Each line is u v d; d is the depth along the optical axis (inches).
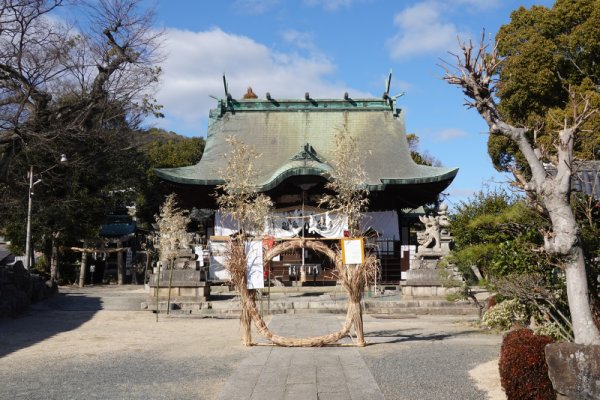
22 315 697.0
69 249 1390.3
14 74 1015.0
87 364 382.0
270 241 569.6
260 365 367.9
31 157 1214.3
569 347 246.2
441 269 671.8
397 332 552.1
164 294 806.5
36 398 288.7
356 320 452.1
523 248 416.2
